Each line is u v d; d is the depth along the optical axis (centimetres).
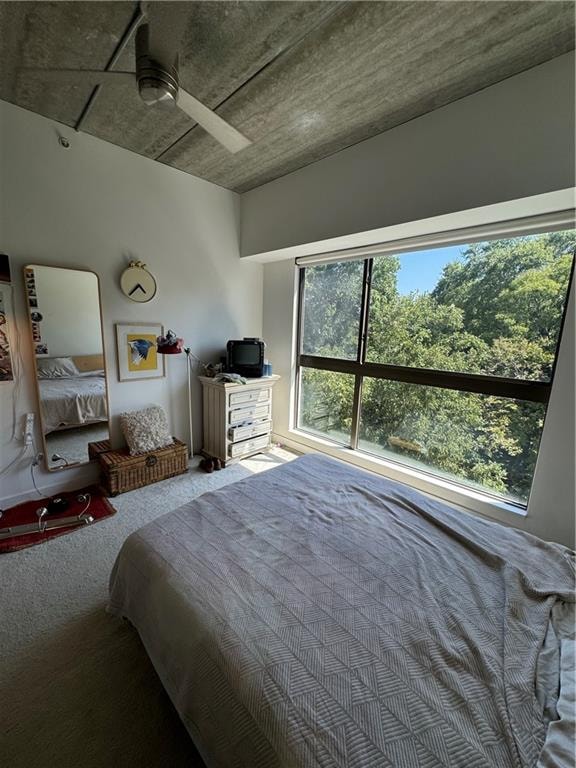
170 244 287
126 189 255
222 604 98
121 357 271
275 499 160
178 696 93
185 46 152
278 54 156
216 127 151
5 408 222
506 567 115
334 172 246
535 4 127
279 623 92
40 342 229
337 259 296
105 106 200
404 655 84
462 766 63
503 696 74
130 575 124
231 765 76
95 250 246
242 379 310
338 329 314
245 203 326
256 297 364
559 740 65
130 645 137
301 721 70
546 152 158
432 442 260
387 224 219
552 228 188
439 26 138
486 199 178
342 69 164
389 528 139
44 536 201
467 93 178
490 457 231
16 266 215
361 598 102
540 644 87
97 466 268
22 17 140
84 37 151
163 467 277
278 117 203
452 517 148
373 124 209
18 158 207
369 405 299
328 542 129
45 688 120
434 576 113
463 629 92
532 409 210
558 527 197
